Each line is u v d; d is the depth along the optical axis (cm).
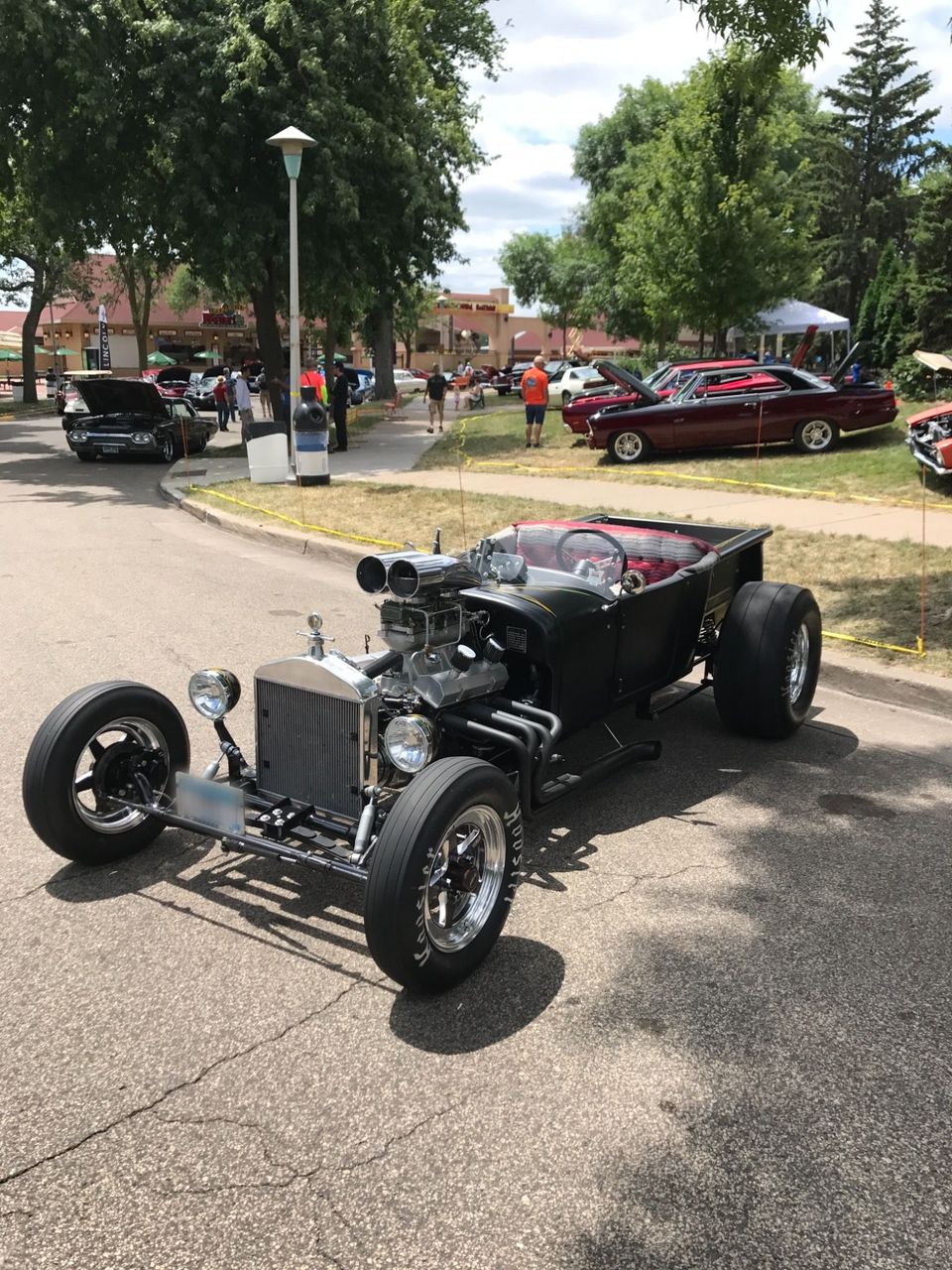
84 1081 294
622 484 1477
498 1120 279
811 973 351
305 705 381
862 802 499
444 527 1170
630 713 630
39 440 2730
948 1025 323
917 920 388
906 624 748
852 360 1680
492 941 349
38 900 396
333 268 2048
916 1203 251
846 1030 320
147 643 750
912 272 2841
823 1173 261
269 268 2220
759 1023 323
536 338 9112
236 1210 248
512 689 455
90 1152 267
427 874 318
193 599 900
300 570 1052
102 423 2102
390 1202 251
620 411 1689
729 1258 235
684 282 2322
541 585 470
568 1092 290
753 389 1675
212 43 1853
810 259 2552
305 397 1812
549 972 352
